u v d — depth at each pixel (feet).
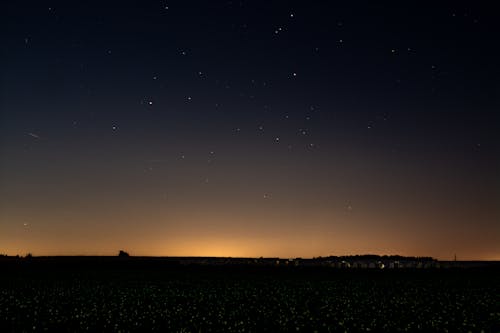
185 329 83.51
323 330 84.48
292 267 227.40
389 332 82.53
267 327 86.38
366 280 177.99
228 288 148.36
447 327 86.28
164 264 242.99
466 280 177.27
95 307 107.04
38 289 143.02
